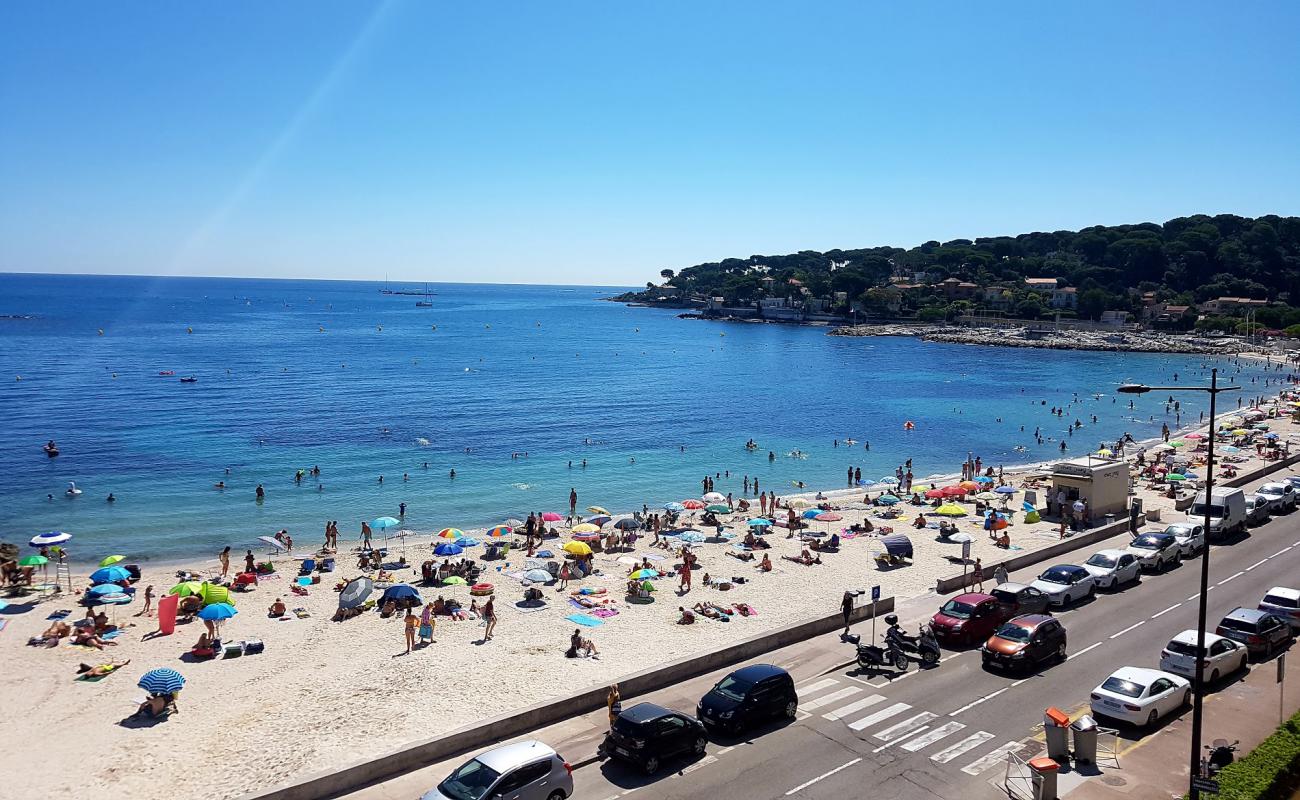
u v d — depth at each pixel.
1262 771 19.66
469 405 125.69
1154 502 60.88
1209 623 33.84
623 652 33.06
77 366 156.50
